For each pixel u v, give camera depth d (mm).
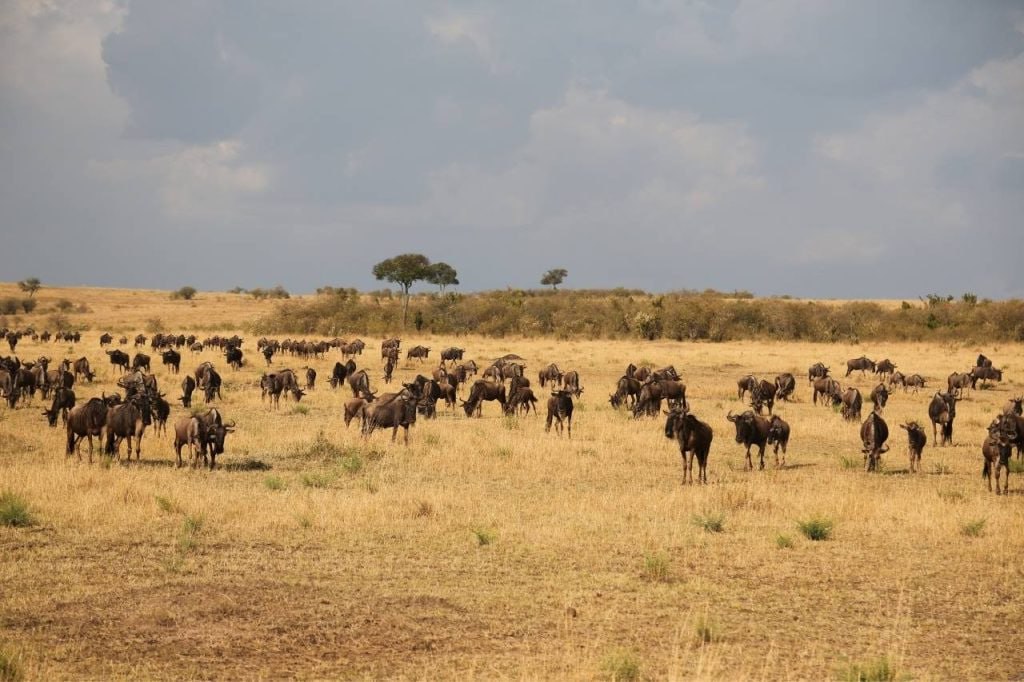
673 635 23438
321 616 24234
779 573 28812
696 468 48125
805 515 36312
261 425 61719
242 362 109500
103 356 125312
